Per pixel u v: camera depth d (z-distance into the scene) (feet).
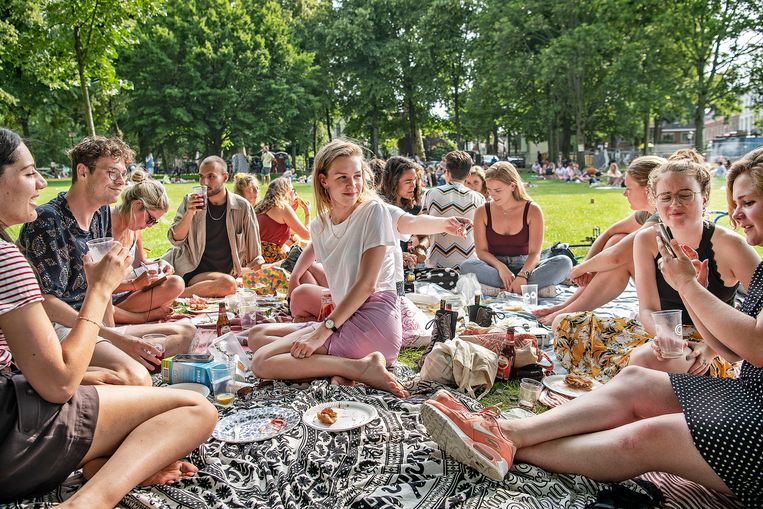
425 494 7.88
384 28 146.20
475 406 10.66
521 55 115.14
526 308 16.67
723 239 10.75
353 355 11.98
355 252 12.09
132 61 131.95
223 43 138.21
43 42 37.24
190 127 135.64
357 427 9.50
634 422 7.80
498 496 7.76
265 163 109.09
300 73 146.41
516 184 19.17
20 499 7.38
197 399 8.33
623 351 12.28
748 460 6.73
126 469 7.27
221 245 20.13
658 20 108.27
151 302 16.02
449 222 14.25
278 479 8.30
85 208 11.78
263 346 12.37
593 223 45.01
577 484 7.97
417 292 18.11
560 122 127.95
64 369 7.00
